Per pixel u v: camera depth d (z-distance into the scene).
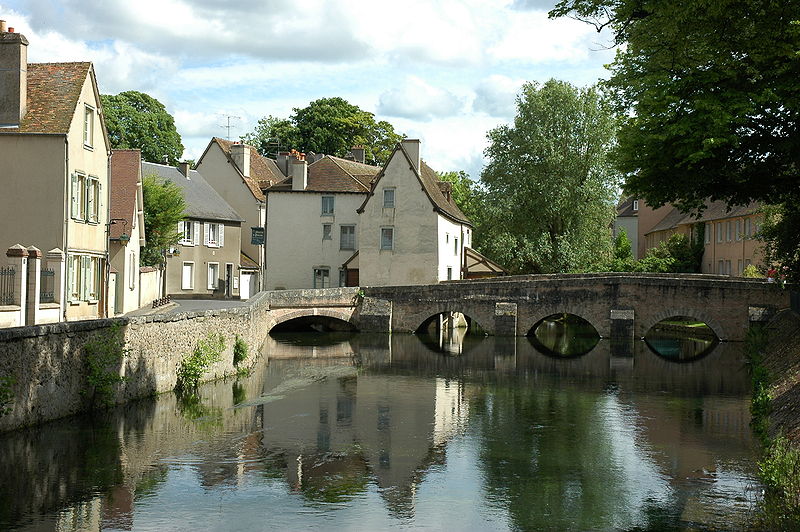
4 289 21.84
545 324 63.09
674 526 12.98
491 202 57.25
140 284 38.59
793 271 29.81
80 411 18.56
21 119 27.02
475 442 18.92
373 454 17.48
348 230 55.47
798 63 17.41
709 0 15.54
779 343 27.64
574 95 56.44
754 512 13.64
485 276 59.31
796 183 20.28
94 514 12.92
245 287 59.12
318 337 45.34
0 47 26.92
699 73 18.45
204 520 12.84
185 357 24.02
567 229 56.84
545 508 13.88
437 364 34.47
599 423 21.47
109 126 64.19
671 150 19.12
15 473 14.78
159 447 17.17
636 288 45.25
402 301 48.34
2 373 15.52
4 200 26.83
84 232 28.97
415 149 52.53
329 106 78.31
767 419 19.17
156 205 44.91
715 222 61.59
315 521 12.97
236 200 60.81
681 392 27.12
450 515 13.44
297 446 17.95
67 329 17.77
